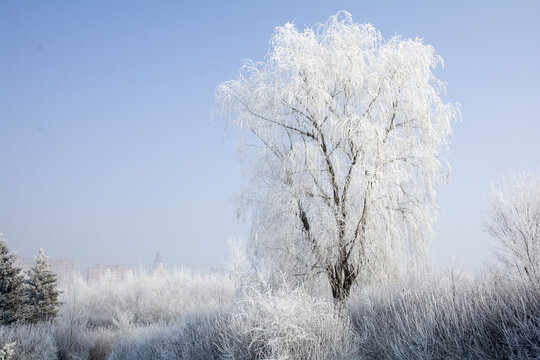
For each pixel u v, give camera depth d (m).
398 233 9.84
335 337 6.66
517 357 4.99
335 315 7.56
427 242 9.98
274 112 10.70
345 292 9.77
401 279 9.30
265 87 10.66
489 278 6.69
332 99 10.23
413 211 9.93
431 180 9.97
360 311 8.30
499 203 7.62
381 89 10.18
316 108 10.18
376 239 9.57
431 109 10.30
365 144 9.59
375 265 9.85
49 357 10.59
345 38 10.72
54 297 17.06
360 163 9.59
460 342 5.75
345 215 9.80
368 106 10.14
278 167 10.87
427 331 6.09
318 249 9.94
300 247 10.30
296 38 10.83
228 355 6.94
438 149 10.13
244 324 7.48
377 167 9.56
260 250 10.67
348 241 9.66
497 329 5.59
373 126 9.56
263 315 7.37
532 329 5.12
